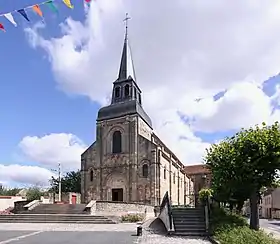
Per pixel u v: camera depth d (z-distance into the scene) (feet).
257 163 60.54
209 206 74.18
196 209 75.87
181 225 67.56
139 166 152.25
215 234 58.34
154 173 147.95
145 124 169.58
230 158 63.52
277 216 221.25
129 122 158.92
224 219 68.13
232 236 51.96
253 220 62.59
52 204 118.93
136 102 162.91
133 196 149.48
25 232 69.21
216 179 68.33
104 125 165.27
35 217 99.30
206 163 71.67
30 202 119.85
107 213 107.65
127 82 170.91
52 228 78.23
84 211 103.81
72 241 55.21
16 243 52.85
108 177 157.99
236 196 75.92
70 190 213.66
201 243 53.26
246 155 61.67
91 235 63.87
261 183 61.87
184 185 211.82
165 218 73.72
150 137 176.24
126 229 75.51
